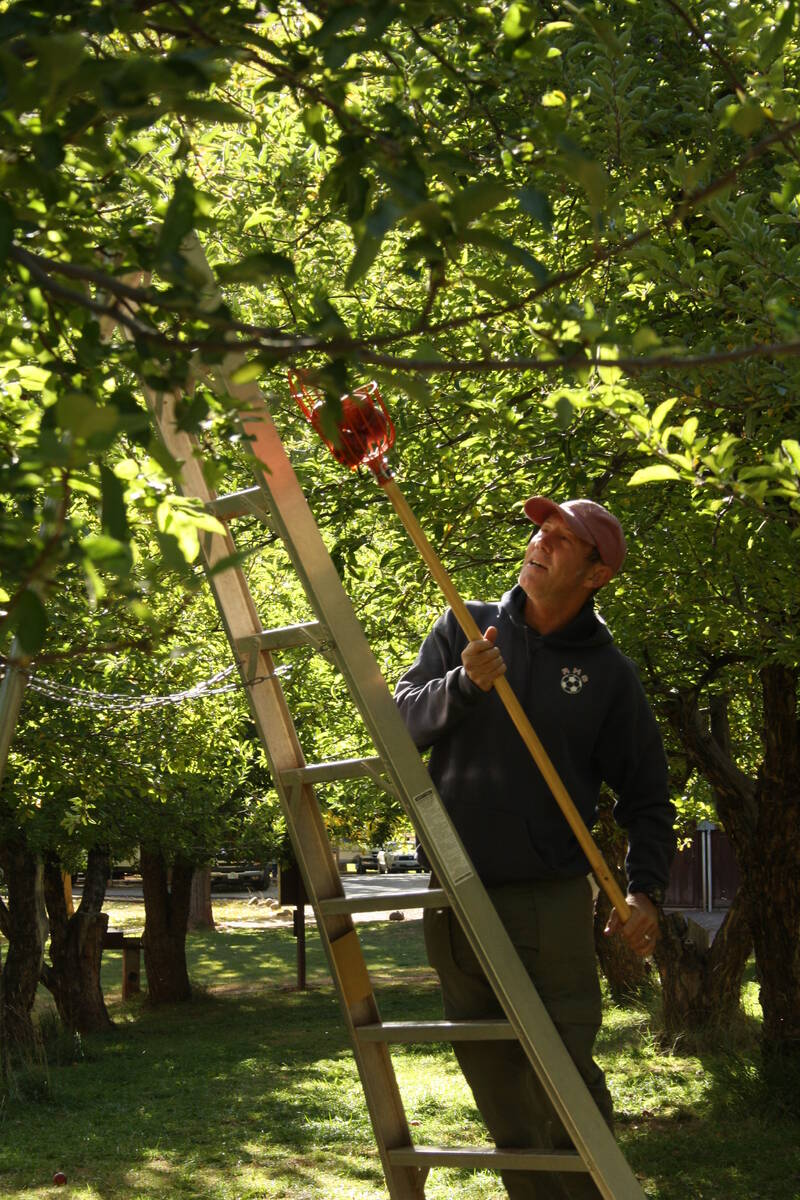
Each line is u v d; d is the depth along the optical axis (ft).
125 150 7.45
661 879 13.71
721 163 19.86
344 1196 32.73
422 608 33.94
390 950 115.96
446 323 5.74
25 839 61.57
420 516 27.55
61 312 7.07
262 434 11.83
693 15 19.13
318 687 45.47
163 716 39.83
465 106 15.87
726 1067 43.60
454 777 13.50
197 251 10.35
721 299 13.58
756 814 43.93
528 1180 12.82
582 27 16.25
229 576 12.92
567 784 13.44
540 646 13.71
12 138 5.42
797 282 12.95
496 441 24.32
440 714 12.91
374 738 11.84
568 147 5.50
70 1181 35.78
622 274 19.86
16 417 8.13
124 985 92.53
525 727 12.53
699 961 51.08
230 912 166.71
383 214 5.44
